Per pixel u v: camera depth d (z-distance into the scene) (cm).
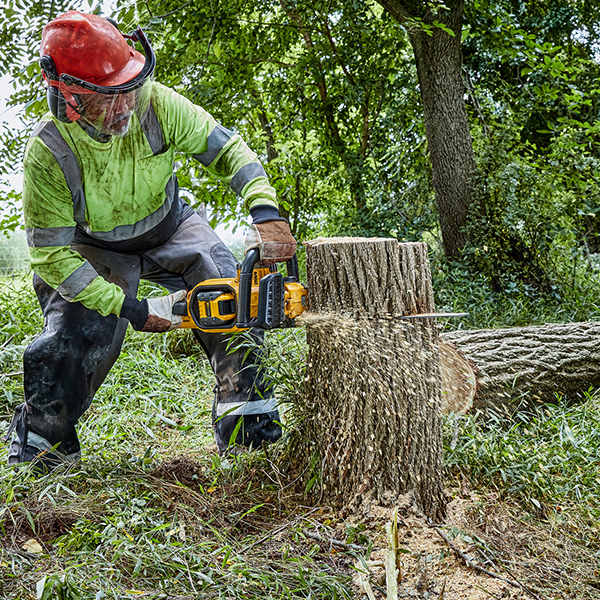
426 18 683
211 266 279
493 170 735
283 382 261
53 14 357
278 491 251
